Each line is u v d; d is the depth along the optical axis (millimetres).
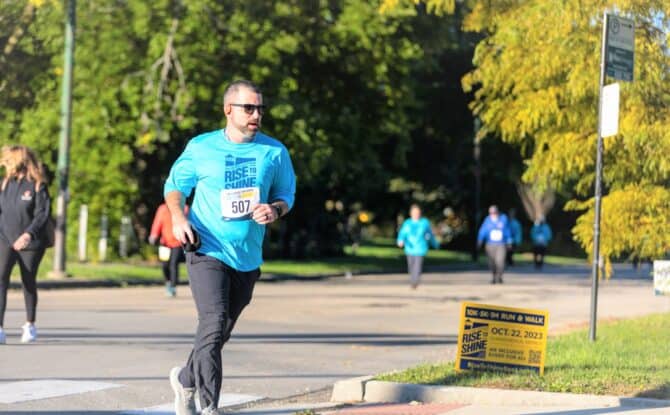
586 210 37656
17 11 67125
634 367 22609
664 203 33781
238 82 16172
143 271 64625
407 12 71688
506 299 53406
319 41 73750
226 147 16125
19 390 20938
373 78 76375
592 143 35125
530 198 139500
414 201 142125
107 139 71188
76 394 20719
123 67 69562
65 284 55562
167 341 30016
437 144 129000
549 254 150375
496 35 36531
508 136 38125
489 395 19531
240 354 27969
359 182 106375
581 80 33625
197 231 15938
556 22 33719
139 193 76000
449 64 114500
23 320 34500
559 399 19062
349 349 29891
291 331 34312
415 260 60625
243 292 16344
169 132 70688
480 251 141500
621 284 71312
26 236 27188
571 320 39781
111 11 69062
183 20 69125
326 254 106062
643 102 33281
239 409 19781
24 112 70188
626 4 32562
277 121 71750
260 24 71562
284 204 16203
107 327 33344
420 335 34469
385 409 19156
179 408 16578
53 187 73062
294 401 20969
